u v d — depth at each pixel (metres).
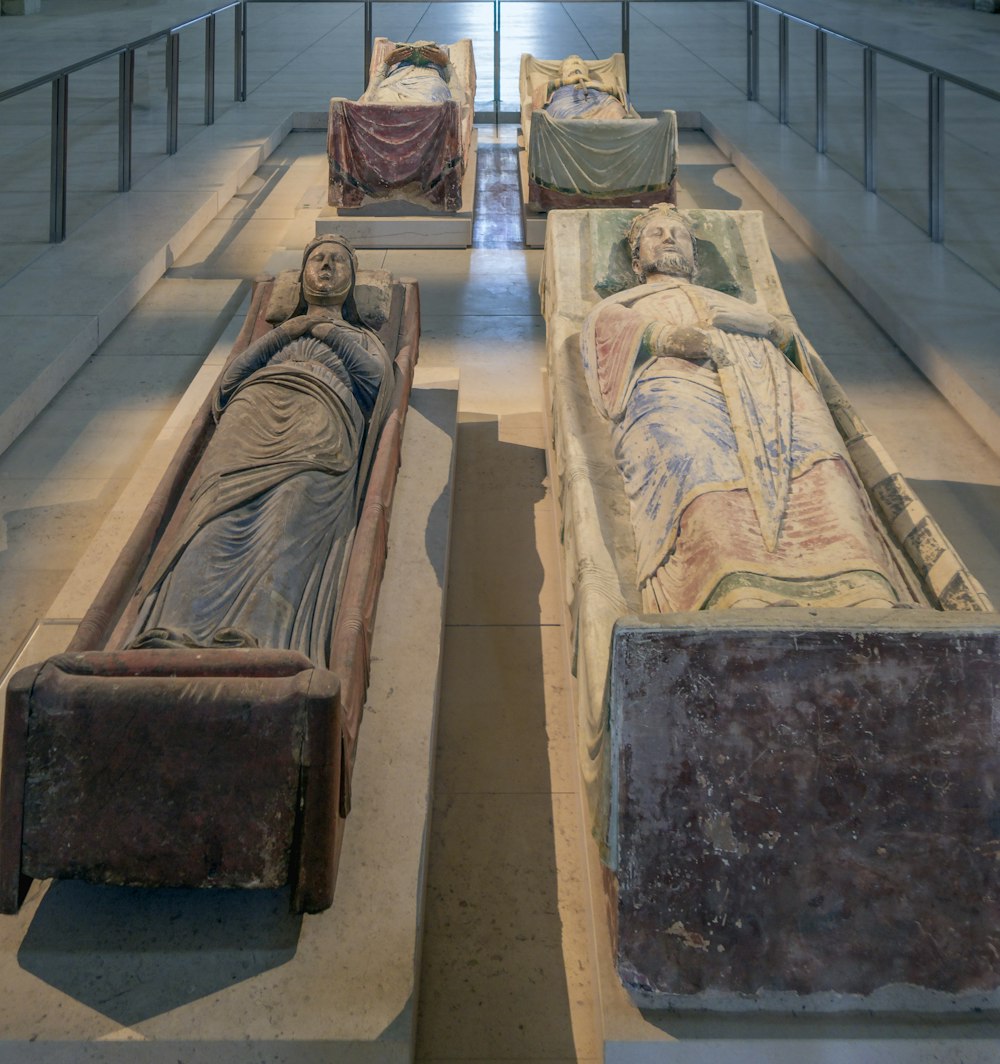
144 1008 2.14
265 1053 2.09
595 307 3.73
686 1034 2.10
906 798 2.13
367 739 2.75
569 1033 2.37
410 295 4.31
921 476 4.22
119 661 2.29
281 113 9.48
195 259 6.45
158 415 4.64
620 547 2.96
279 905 2.34
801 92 9.95
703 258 4.27
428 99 7.15
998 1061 2.07
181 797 2.21
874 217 6.66
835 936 2.14
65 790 2.21
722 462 2.86
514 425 4.65
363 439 3.42
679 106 9.66
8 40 12.20
